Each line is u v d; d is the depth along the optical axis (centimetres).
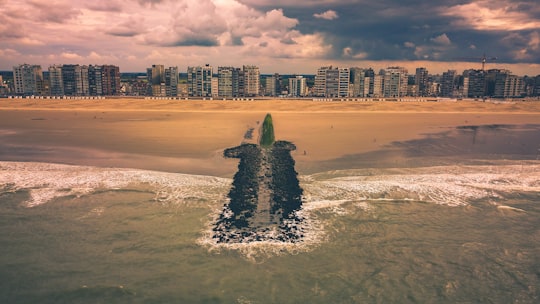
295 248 3447
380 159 6625
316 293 2780
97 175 5478
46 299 2666
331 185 5159
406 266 3178
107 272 3016
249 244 3500
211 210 4281
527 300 2733
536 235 3769
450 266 3183
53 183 5116
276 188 5019
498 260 3284
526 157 6875
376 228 3888
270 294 2761
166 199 4588
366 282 2930
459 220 4103
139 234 3678
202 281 2909
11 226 3828
